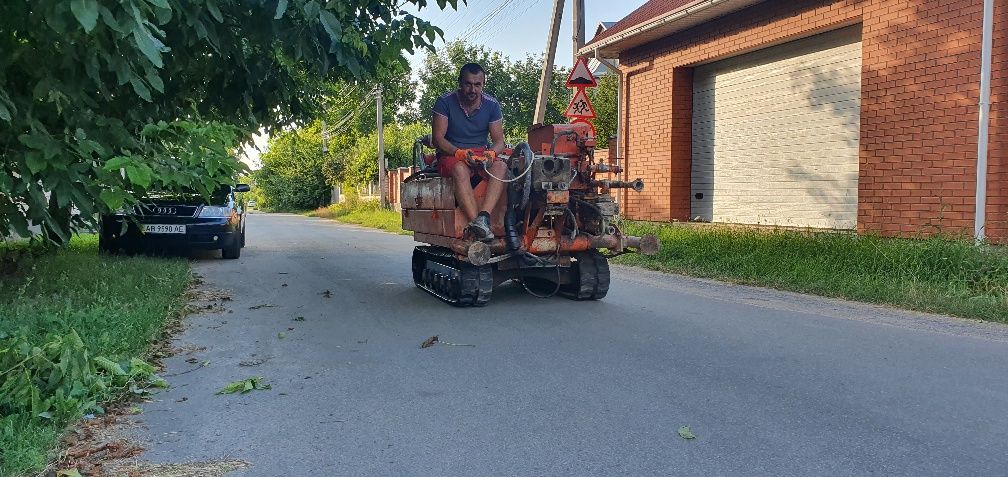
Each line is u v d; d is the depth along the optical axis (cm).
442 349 615
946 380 499
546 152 821
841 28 1206
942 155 1016
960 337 636
